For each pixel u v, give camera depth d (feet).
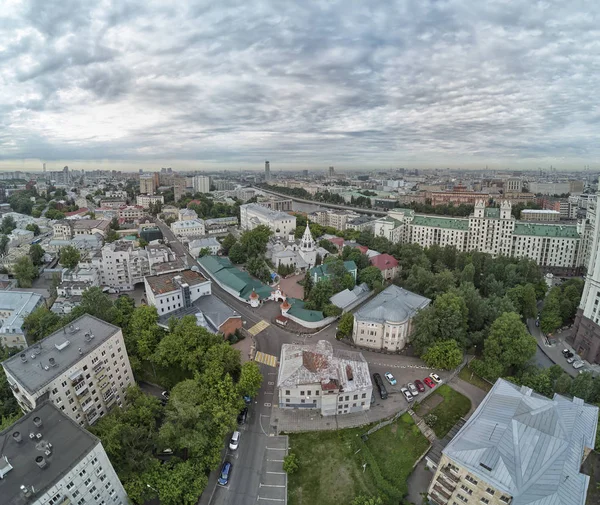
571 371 394.11
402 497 249.55
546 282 554.05
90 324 318.86
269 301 527.40
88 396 279.28
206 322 424.87
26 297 468.75
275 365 379.14
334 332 444.55
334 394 304.09
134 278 574.56
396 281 574.56
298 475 262.26
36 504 174.91
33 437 205.16
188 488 232.32
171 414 262.88
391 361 388.78
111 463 233.55
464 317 407.03
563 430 232.32
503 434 228.22
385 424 305.73
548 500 194.80
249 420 307.78
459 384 356.79
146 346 366.43
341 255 654.94
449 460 225.35
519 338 358.64
